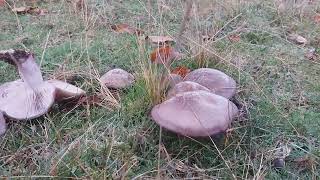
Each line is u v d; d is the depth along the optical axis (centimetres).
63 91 33
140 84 35
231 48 44
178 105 29
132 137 31
